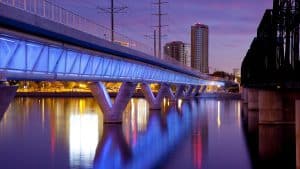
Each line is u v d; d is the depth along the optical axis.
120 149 50.16
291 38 44.50
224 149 49.81
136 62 71.31
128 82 73.38
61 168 39.78
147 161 43.34
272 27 52.50
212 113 105.31
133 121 83.38
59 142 54.84
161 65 93.44
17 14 27.84
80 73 45.88
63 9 41.81
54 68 37.66
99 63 52.59
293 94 68.94
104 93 73.62
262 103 70.19
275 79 50.38
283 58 48.03
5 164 41.31
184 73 134.62
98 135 61.16
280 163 41.53
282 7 48.34
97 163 42.19
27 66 31.98
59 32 35.31
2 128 70.69
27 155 45.94
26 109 116.19
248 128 70.00
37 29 31.50
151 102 117.31
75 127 71.12
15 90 24.64
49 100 169.88
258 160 43.06
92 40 45.19
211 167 40.34
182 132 66.31
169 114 102.38
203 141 56.50
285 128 66.25
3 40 28.17
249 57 97.00
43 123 78.38
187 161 43.19
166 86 118.75
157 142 55.69
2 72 28.23
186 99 184.25
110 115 74.25
